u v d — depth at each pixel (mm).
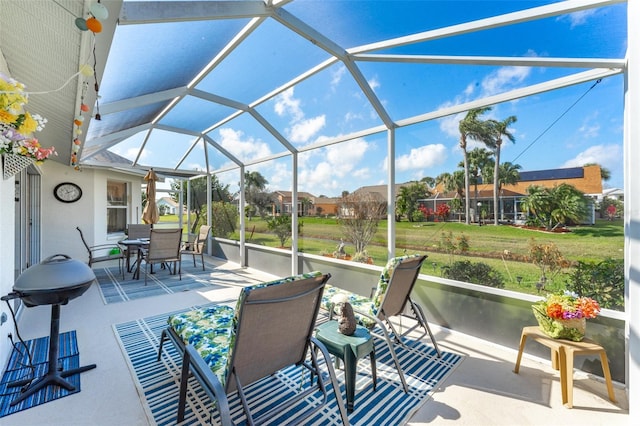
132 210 7988
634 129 1822
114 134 4949
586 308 2232
